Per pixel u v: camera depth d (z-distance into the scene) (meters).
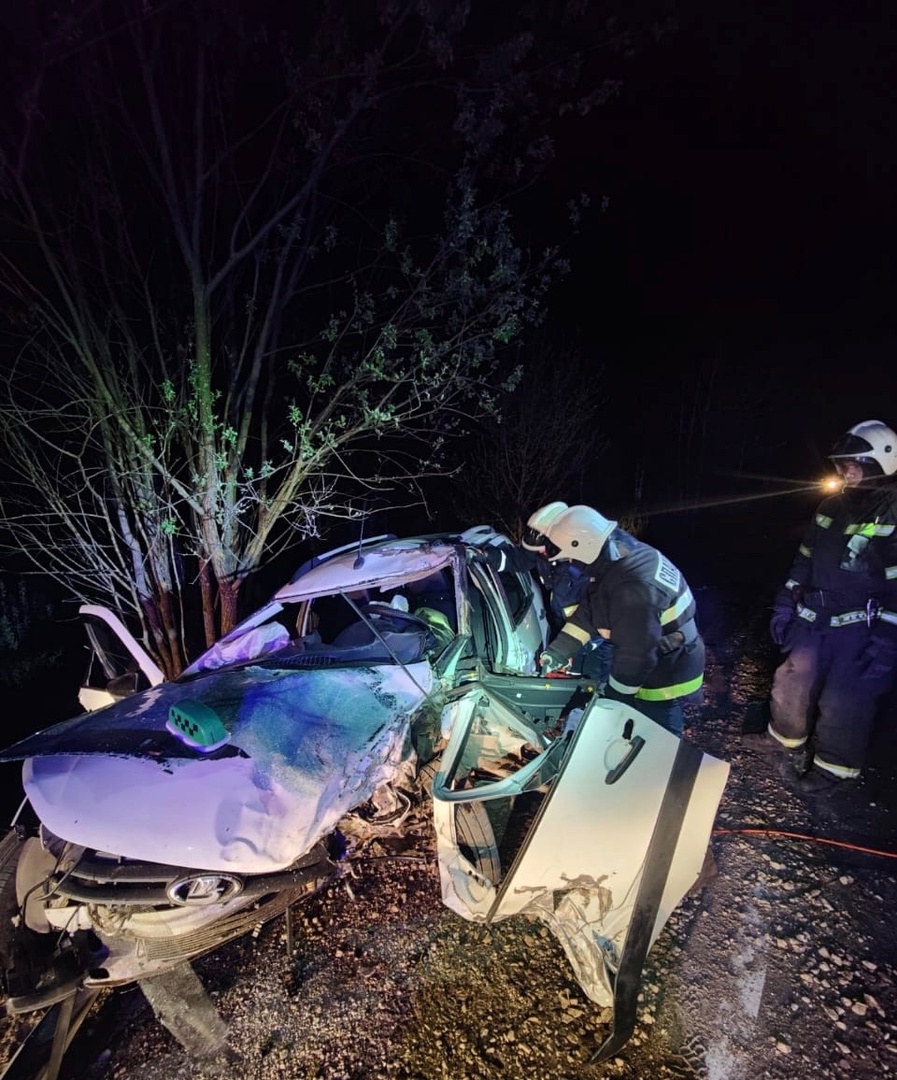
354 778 2.52
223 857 2.16
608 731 2.52
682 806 2.46
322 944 2.72
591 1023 2.32
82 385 3.56
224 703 2.70
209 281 3.73
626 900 2.38
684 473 11.67
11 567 6.04
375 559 3.68
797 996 2.38
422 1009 2.41
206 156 3.77
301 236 4.07
